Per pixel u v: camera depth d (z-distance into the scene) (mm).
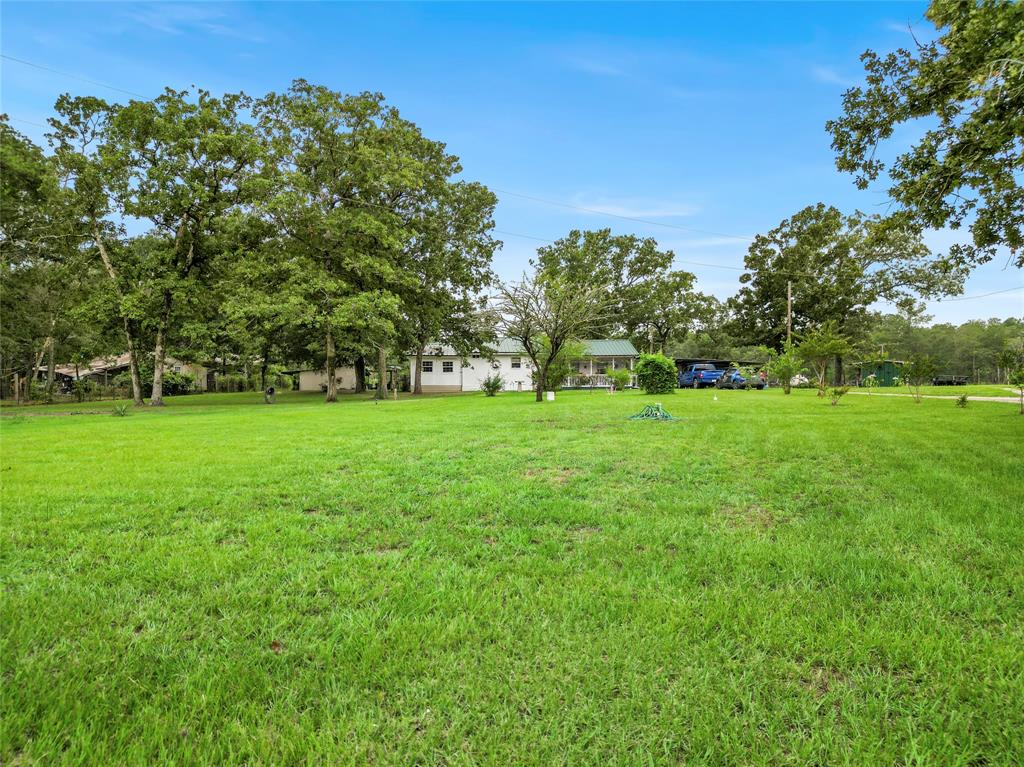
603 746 1564
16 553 3197
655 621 2271
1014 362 10945
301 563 3008
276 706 1742
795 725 1654
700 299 48500
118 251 22984
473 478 5297
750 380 29766
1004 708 1689
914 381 15422
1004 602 2391
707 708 1717
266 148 23906
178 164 21250
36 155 20625
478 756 1523
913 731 1606
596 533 3572
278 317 23172
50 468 6016
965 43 5684
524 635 2168
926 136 6551
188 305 23812
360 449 7328
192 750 1541
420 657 2012
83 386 36469
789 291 32406
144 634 2199
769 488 4688
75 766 1475
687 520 3770
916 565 2850
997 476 4859
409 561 3029
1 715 1655
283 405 23062
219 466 6051
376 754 1535
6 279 23844
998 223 7090
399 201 28859
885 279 34500
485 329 30438
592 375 41625
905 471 5223
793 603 2428
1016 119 5316
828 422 9797
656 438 7957
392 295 24688
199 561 3025
